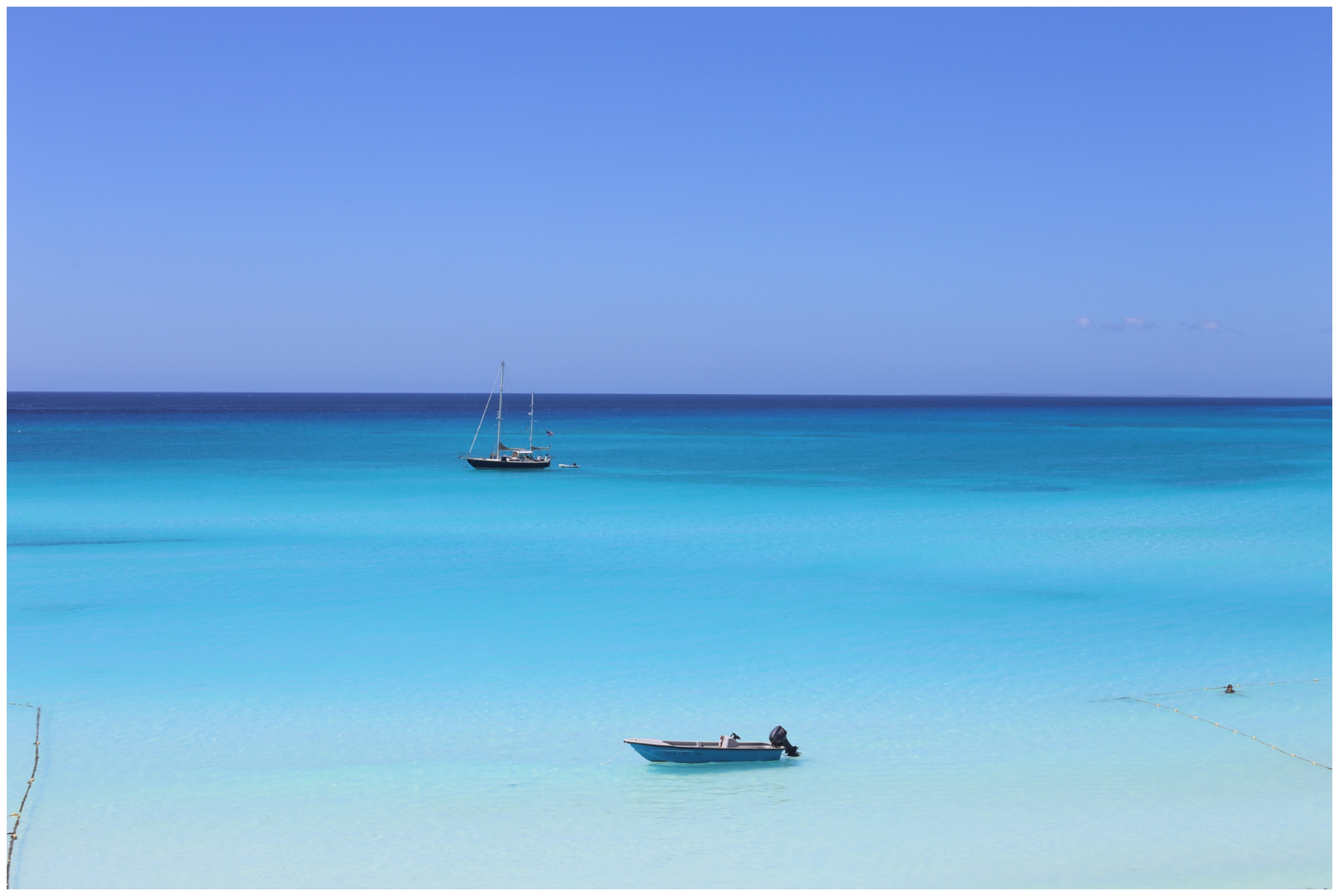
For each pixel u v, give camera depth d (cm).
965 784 1906
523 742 2155
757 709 2372
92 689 2495
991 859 1579
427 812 1786
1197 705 2375
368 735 2189
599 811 1777
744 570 3994
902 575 3897
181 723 2261
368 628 3092
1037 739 2159
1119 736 2170
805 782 1923
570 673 2647
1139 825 1703
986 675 2623
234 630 3052
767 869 1553
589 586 3694
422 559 4203
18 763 2014
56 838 1681
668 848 1628
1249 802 1802
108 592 3534
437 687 2533
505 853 1625
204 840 1673
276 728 2230
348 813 1777
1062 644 2902
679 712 2355
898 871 1541
